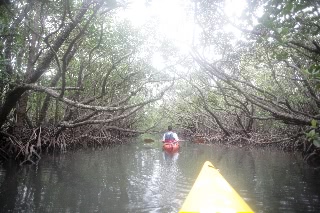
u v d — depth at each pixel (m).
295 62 8.34
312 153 11.31
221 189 4.68
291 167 10.20
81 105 8.51
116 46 13.31
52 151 13.74
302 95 10.59
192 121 25.92
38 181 7.67
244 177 8.48
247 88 12.56
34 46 10.33
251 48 8.82
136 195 6.51
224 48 9.21
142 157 12.92
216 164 10.87
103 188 7.09
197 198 4.34
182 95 20.95
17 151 11.14
